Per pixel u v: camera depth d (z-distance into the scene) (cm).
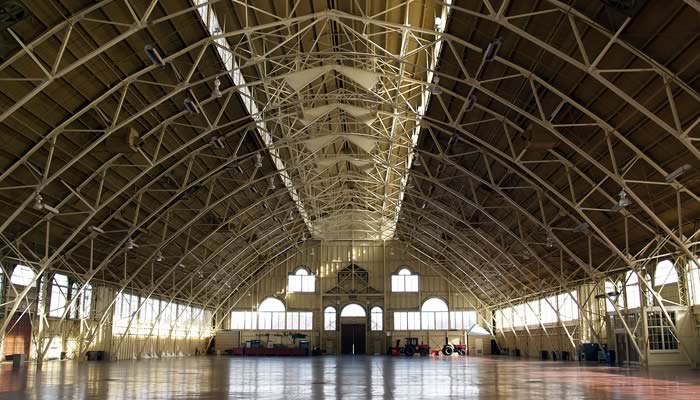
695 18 1947
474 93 3052
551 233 3734
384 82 3406
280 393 1809
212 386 2080
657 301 3391
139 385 2111
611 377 2605
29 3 2027
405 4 2488
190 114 3231
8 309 3456
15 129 2555
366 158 4450
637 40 2156
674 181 2694
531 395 1753
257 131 3678
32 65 2283
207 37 2614
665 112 2414
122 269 4688
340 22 2588
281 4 2639
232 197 4650
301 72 3020
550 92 2755
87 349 4334
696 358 3309
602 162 3017
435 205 4678
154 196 3881
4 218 3086
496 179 3912
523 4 2284
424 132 3681
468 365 3959
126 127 2961
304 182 4628
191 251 4788
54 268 3941
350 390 1936
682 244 2853
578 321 4822
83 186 3169
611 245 3384
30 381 2273
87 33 2303
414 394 1789
